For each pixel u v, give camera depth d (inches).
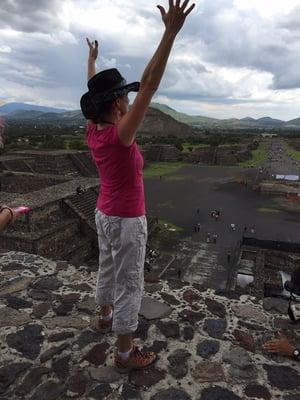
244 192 2464.3
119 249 123.0
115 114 112.5
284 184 2564.0
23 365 138.9
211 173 3161.9
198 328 161.9
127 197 117.6
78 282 201.6
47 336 155.0
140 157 117.4
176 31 93.3
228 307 179.2
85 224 1047.6
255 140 6215.6
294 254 1120.2
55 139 4074.8
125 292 127.0
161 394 126.4
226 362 142.0
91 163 2380.7
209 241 1438.2
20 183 1449.3
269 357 145.9
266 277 978.7
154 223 1568.7
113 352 145.4
